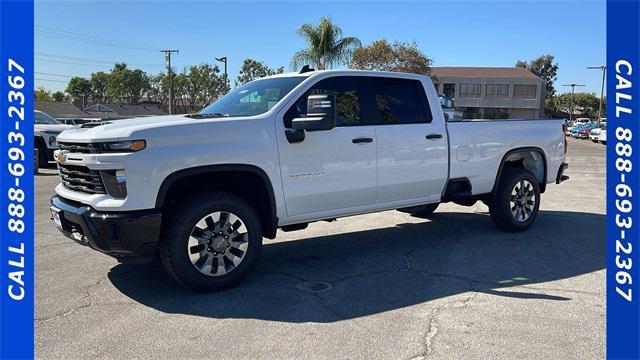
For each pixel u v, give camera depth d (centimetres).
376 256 605
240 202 479
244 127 480
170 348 364
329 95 494
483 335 384
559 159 761
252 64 5191
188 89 6488
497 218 707
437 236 704
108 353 357
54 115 7225
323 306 443
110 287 489
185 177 461
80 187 465
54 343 371
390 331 391
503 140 687
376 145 564
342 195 547
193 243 457
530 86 7162
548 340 375
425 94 620
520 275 529
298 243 674
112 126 450
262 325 403
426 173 611
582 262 574
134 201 431
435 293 475
